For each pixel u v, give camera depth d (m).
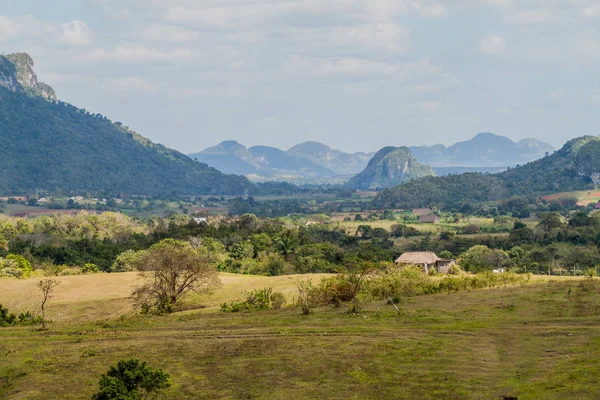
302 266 122.81
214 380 35.25
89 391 34.03
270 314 56.09
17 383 35.88
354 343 41.88
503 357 36.78
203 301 70.00
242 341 44.00
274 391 32.97
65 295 74.25
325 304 60.41
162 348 42.78
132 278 87.00
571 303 50.88
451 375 33.94
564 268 130.12
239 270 120.62
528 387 30.52
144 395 32.34
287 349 41.09
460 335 42.69
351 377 34.66
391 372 35.12
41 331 51.47
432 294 61.78
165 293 67.06
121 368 29.83
